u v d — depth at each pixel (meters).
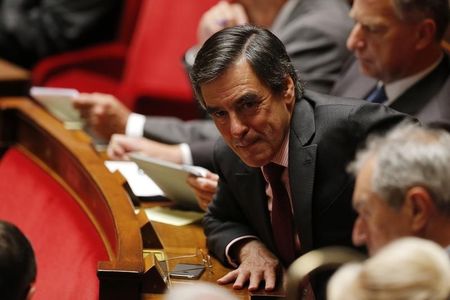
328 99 6.30
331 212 6.17
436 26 7.44
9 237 5.02
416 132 4.61
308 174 6.12
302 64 9.38
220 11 10.17
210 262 6.61
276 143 5.99
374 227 4.53
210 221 6.89
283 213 6.36
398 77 7.64
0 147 9.90
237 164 6.54
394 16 7.41
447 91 7.48
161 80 12.16
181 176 7.28
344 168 6.10
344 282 3.51
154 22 12.34
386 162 4.48
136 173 8.37
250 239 6.63
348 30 9.53
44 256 7.49
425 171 4.41
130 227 6.68
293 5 9.87
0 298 4.95
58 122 9.60
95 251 7.29
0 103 10.07
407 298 3.37
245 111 5.84
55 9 14.90
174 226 7.36
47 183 8.91
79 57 13.60
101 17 14.83
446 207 4.43
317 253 4.44
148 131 9.59
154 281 5.92
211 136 9.41
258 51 5.83
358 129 6.06
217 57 5.80
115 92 13.14
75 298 6.66
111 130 9.63
